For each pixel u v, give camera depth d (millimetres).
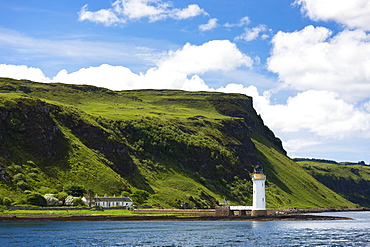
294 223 189625
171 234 138375
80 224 170875
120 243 118250
